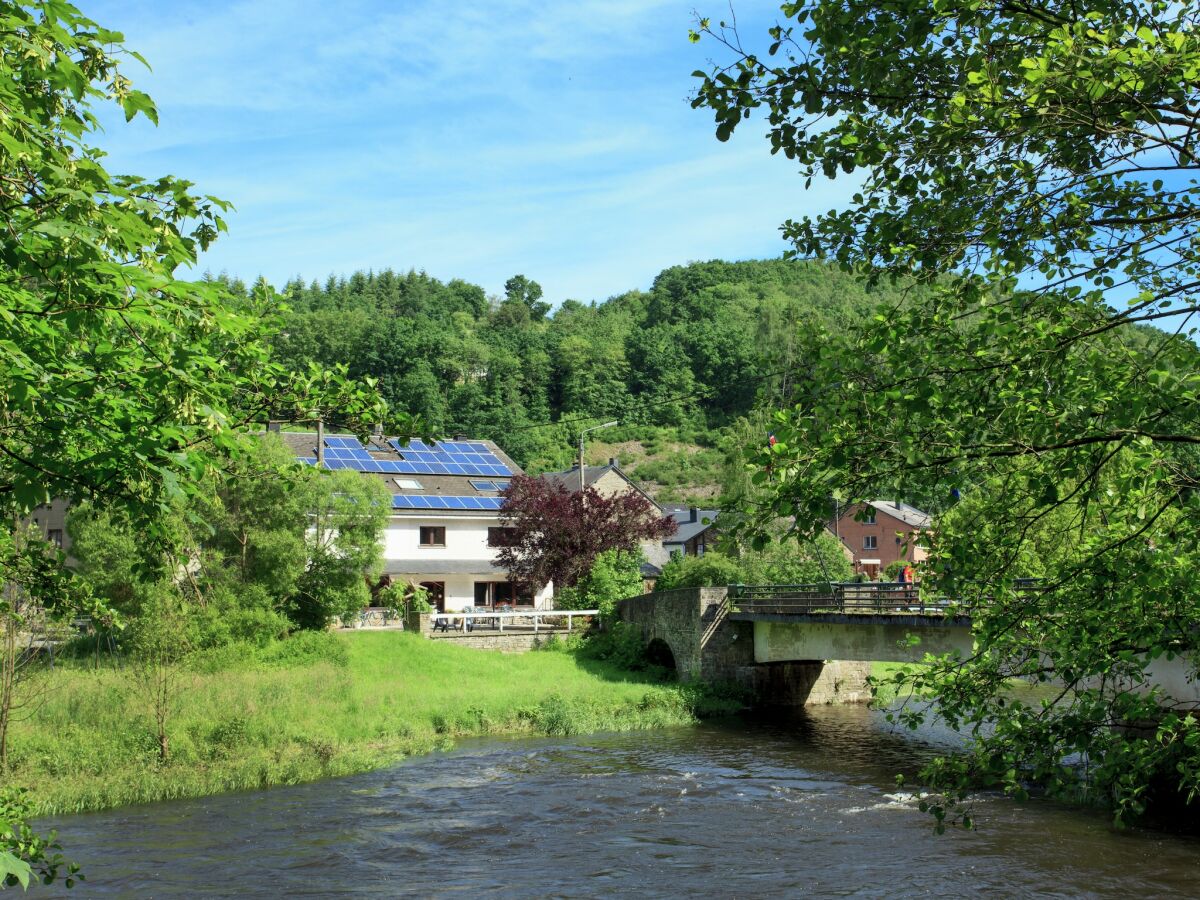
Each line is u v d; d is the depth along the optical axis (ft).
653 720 94.63
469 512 145.18
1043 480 19.69
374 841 52.70
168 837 53.31
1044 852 48.44
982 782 20.99
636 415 360.28
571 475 202.08
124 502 16.21
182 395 15.11
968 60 17.49
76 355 15.67
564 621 130.41
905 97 18.29
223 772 66.95
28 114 13.38
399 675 102.94
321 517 108.78
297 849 51.19
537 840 53.06
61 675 82.02
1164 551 20.76
